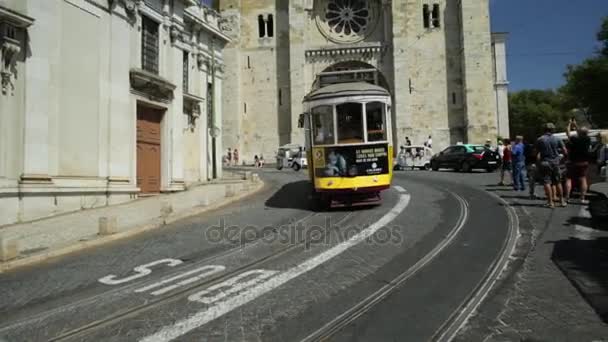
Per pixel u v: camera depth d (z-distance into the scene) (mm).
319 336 5031
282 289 6672
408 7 46844
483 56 44656
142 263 8352
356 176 13445
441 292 6367
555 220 10961
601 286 6367
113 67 16297
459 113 46062
